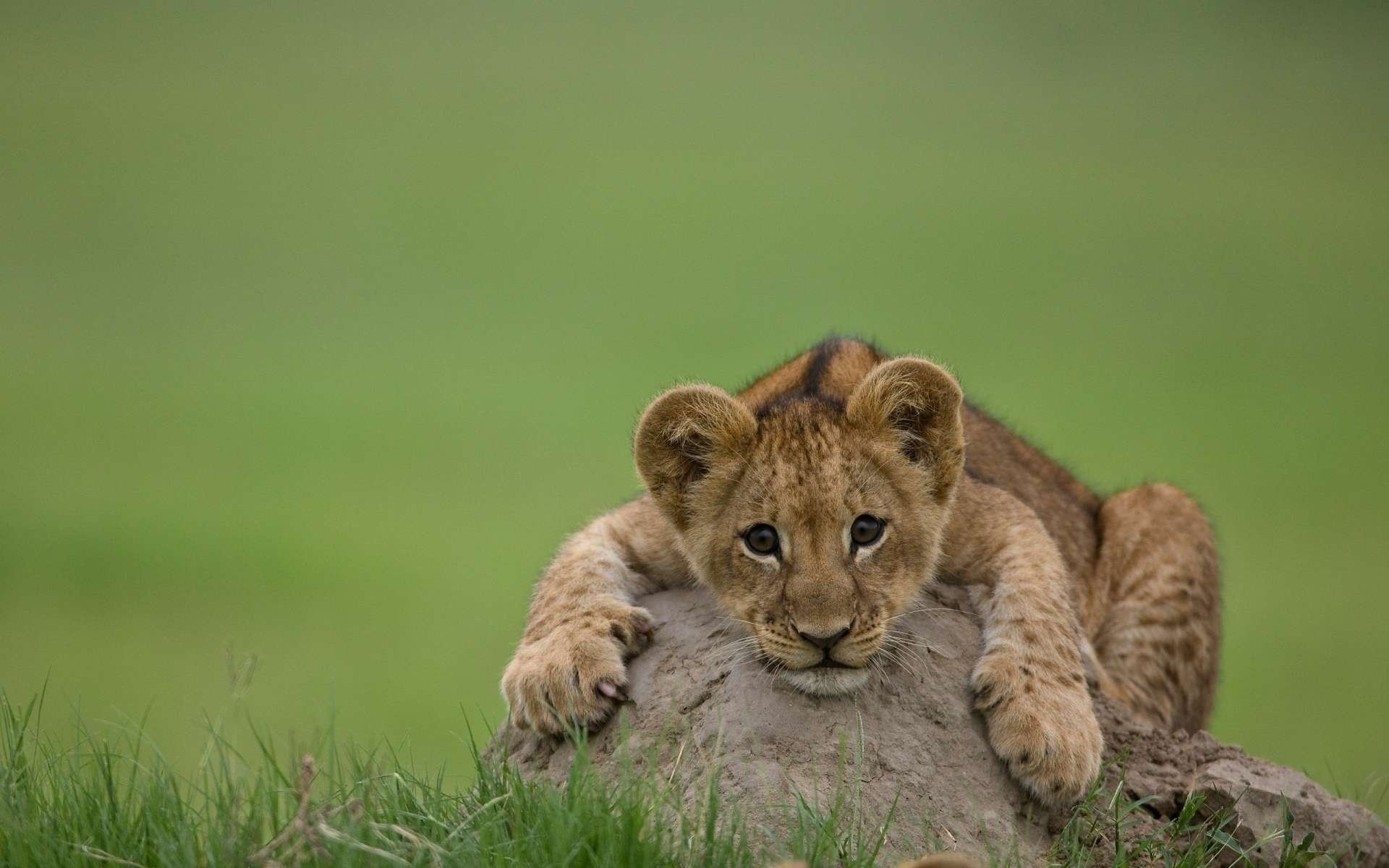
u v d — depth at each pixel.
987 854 7.55
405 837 6.96
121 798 7.84
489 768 7.82
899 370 8.63
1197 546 11.54
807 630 7.99
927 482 8.75
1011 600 8.69
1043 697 8.22
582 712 8.21
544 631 8.75
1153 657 11.33
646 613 8.67
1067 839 7.82
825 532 8.30
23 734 8.26
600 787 7.23
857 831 7.19
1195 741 8.71
